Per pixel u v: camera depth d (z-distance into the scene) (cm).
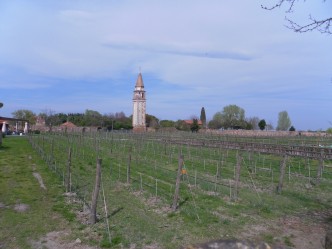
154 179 1927
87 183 1802
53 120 10581
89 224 1145
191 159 2905
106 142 4550
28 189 1661
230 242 657
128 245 981
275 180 2005
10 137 6066
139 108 11531
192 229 1110
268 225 1178
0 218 1204
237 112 11469
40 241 1011
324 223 1211
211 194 1583
